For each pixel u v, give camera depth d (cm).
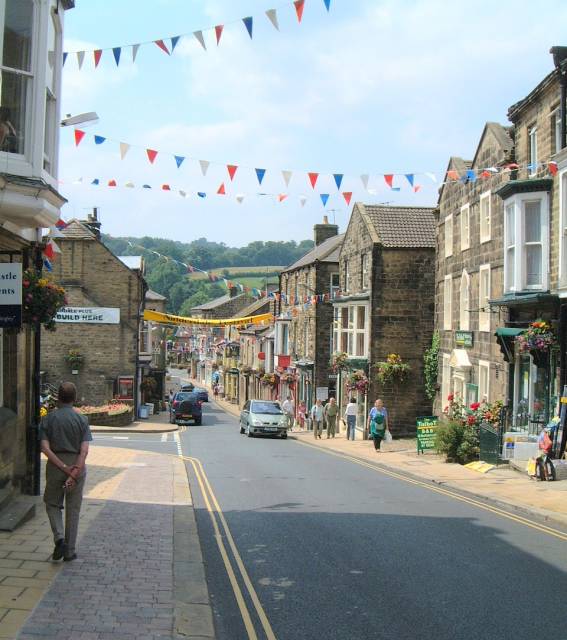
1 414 1005
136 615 624
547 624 633
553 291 1711
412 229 3100
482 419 1903
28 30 930
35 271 1048
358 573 796
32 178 909
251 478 1596
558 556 877
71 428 770
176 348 11006
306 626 627
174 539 930
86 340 3684
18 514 937
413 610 670
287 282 4688
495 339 2072
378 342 2984
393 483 1562
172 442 2612
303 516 1131
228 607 678
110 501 1183
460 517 1139
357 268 3247
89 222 4403
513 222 1836
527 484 1485
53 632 569
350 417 2891
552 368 1712
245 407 3281
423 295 2994
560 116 1688
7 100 918
